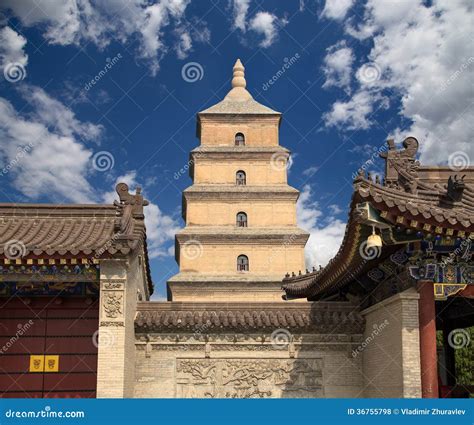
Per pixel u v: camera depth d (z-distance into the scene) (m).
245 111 62.88
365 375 23.48
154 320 23.33
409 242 19.05
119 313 20.55
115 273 20.70
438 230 18.12
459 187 19.08
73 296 24.17
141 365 23.42
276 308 24.17
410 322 19.41
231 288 57.12
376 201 17.53
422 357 19.20
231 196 59.38
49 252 20.00
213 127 62.91
